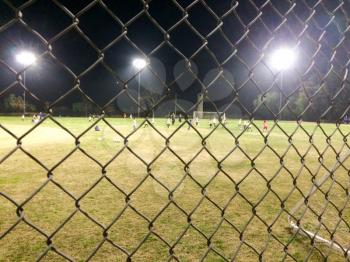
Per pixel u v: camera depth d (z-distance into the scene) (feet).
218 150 50.80
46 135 66.90
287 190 27.68
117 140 60.49
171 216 20.20
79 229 17.99
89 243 16.33
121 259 14.90
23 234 17.07
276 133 77.92
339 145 59.36
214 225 18.92
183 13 5.22
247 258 15.17
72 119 128.67
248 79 6.29
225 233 17.83
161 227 18.48
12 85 3.96
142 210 21.29
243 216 20.58
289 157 45.24
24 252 15.21
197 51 5.41
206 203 23.11
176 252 15.58
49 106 4.37
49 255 15.01
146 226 18.56
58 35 4.17
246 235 17.63
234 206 22.57
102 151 47.67
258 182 30.09
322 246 16.39
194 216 20.33
